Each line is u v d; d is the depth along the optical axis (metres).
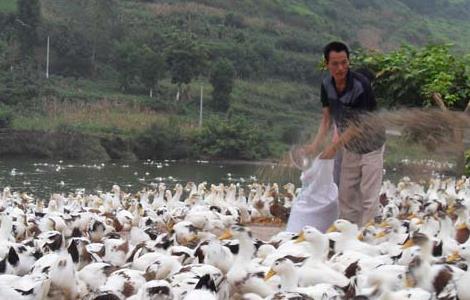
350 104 11.33
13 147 49.34
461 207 13.70
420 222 12.60
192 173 42.22
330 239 10.80
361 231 11.36
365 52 18.22
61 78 64.19
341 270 9.55
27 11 66.31
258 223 17.20
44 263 9.62
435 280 8.57
